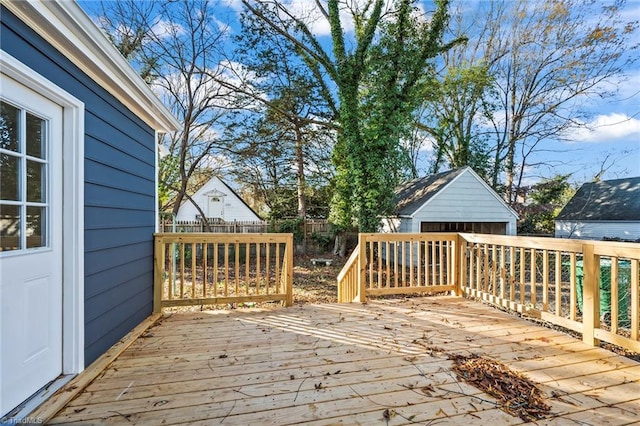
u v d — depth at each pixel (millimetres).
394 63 9086
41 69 1913
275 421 1701
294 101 10867
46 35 1945
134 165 3246
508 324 3297
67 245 2184
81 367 2219
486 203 10438
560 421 1707
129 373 2217
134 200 3217
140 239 3332
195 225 11547
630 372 2268
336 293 6766
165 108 3605
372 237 4195
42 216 2027
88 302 2355
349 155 9695
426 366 2348
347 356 2518
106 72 2520
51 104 2080
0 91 1680
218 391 1992
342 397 1936
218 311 3746
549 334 3029
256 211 18938
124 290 2943
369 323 3309
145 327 3129
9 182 1779
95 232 2475
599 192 15203
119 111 2926
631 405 1860
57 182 2135
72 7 1931
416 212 9797
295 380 2135
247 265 3865
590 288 2758
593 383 2111
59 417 1713
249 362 2400
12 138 1790
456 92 14891
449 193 10109
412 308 3861
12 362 1738
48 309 2031
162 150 7301
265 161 12414
